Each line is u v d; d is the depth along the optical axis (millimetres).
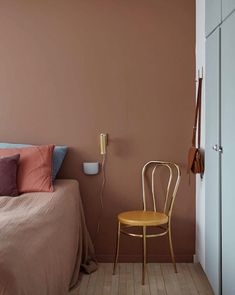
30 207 2521
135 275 3305
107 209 3613
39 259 1830
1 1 3527
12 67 3553
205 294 2934
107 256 3613
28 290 1606
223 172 2512
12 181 3051
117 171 3588
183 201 3586
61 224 2457
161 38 3516
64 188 3150
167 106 3545
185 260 3598
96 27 3527
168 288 3043
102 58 3539
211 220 2863
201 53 3285
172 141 3559
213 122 2777
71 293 2949
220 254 2609
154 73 3533
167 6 3506
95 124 3566
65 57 3541
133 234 3299
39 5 3525
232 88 2271
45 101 3564
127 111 3555
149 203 3604
